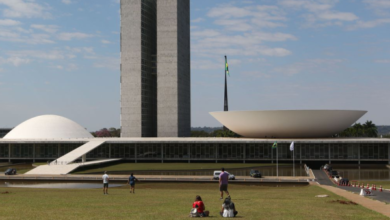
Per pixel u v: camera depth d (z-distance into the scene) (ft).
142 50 425.28
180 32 442.91
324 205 89.35
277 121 306.14
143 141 319.68
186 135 469.98
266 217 72.84
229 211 73.41
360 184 176.55
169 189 156.97
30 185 185.88
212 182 194.49
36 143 337.72
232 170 258.98
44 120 389.19
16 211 77.97
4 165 308.81
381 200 101.40
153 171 251.19
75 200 101.55
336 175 203.31
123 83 422.82
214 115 334.85
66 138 367.66
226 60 442.91
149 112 446.60
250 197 112.27
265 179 193.88
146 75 436.76
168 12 429.38
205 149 319.68
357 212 78.13
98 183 193.47
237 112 315.99
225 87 442.91
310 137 321.52
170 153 324.19
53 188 163.12
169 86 428.97
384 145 299.79
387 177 214.48
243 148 314.14
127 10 424.87
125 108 422.00
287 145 308.60
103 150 331.36
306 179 194.80
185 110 466.29
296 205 89.76
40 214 74.23
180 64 442.09
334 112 300.40
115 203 94.73
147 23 440.45
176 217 72.74
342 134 581.12
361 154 301.63
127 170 254.06
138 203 95.14
